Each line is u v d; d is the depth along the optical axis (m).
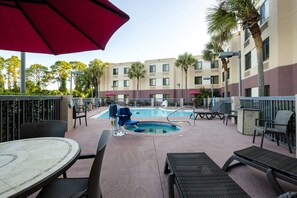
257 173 2.65
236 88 16.44
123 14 1.55
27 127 2.21
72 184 1.62
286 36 7.91
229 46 17.55
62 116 5.79
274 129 3.95
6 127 3.22
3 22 1.96
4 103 3.19
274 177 1.98
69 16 1.79
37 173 1.12
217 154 3.51
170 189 1.90
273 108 4.75
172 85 26.11
